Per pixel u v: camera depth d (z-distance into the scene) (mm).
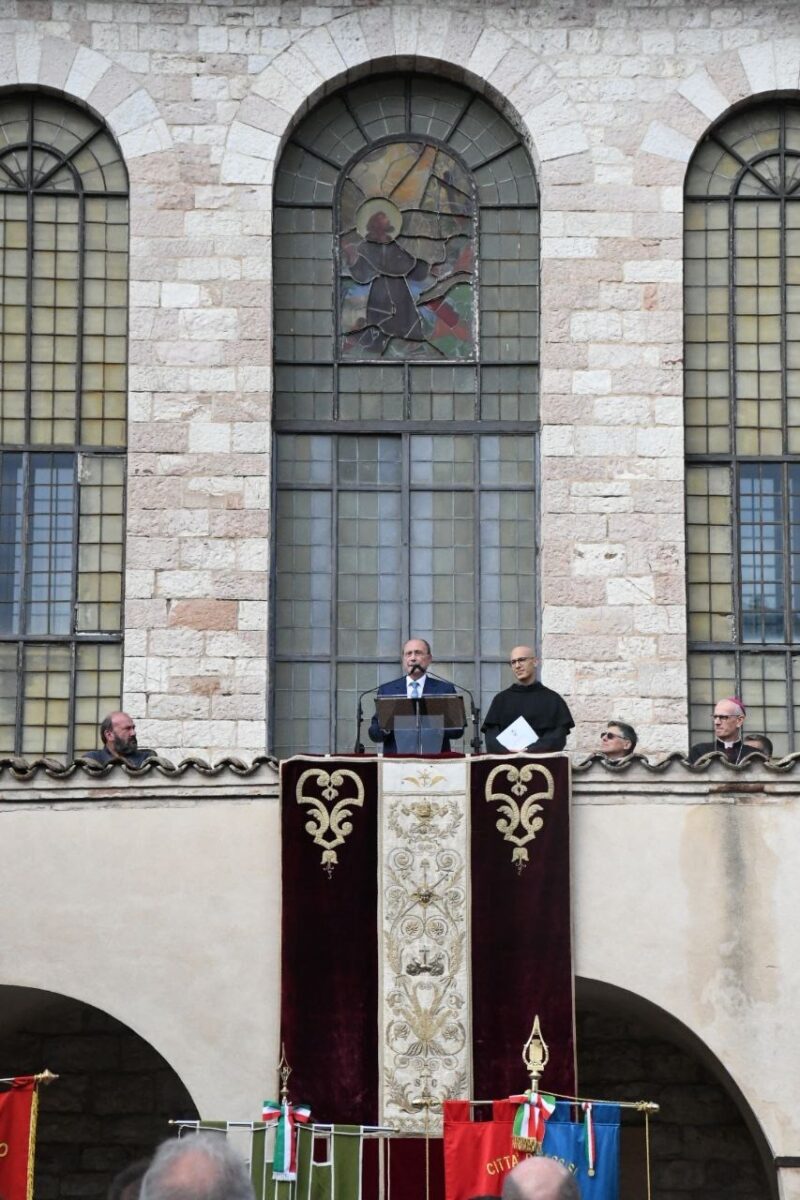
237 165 38312
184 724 36625
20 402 38000
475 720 34250
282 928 29922
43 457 37844
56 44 38500
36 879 30188
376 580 37906
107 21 38625
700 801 30312
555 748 32125
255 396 37625
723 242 38812
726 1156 35062
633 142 38562
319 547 37969
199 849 30281
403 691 32375
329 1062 29531
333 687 37500
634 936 29938
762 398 38375
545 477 37625
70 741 37094
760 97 38781
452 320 38719
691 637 37656
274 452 38125
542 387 37906
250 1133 29141
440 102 39031
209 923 30062
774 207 38812
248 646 36906
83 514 37719
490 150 38969
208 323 37844
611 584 37281
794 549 38000
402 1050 29562
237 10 38719
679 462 37656
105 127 38594
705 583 37875
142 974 29922
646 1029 35250
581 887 30094
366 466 38281
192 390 37625
